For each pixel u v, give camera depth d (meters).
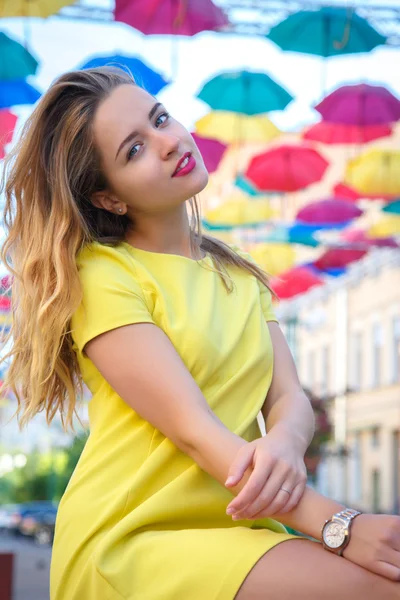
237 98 6.98
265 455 1.53
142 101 1.88
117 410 1.77
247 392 1.80
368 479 24.56
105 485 1.68
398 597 1.39
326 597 1.41
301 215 9.59
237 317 1.87
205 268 1.91
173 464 1.69
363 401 24.98
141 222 1.93
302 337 28.61
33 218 1.89
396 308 23.22
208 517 1.68
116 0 5.84
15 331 1.92
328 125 7.71
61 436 17.53
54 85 1.90
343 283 25.52
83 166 1.88
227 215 9.58
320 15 6.40
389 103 7.03
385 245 11.66
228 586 1.45
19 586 12.15
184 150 1.86
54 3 5.77
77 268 1.81
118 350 1.71
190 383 1.66
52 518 24.14
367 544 1.43
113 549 1.57
